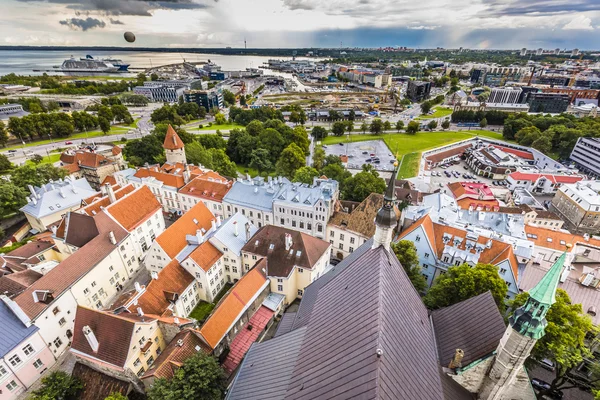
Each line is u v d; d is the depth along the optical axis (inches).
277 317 2373.3
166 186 3814.0
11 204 3361.2
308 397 906.7
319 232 3206.2
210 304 2471.7
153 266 2642.7
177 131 6043.3
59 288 2081.7
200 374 1520.7
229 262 2586.1
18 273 2169.0
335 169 4692.4
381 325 866.1
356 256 1561.3
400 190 4234.7
